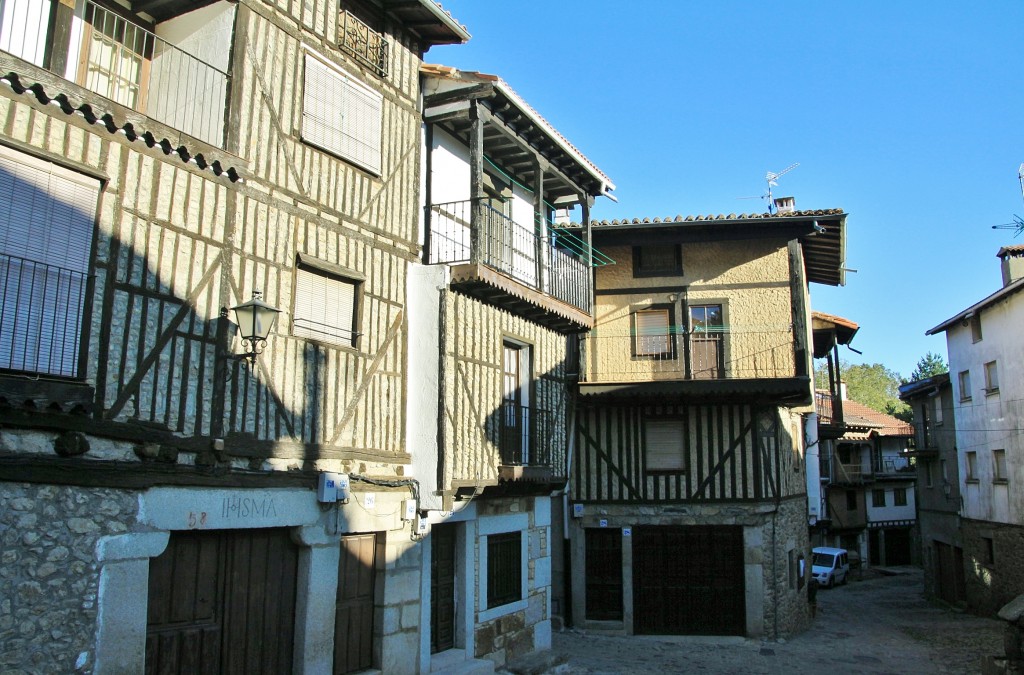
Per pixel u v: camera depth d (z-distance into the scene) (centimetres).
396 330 1080
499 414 1234
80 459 686
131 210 754
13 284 662
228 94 867
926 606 2548
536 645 1367
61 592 665
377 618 1005
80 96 705
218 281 834
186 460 781
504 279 1180
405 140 1138
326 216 983
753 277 1827
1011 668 1229
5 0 754
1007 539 2127
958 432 2488
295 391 912
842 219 1759
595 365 1844
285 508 879
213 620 807
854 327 2355
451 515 1142
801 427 2145
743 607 1742
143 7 905
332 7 1025
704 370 1814
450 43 1209
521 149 1358
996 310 2222
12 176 668
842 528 3531
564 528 1823
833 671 1442
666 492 1784
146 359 752
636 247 1888
